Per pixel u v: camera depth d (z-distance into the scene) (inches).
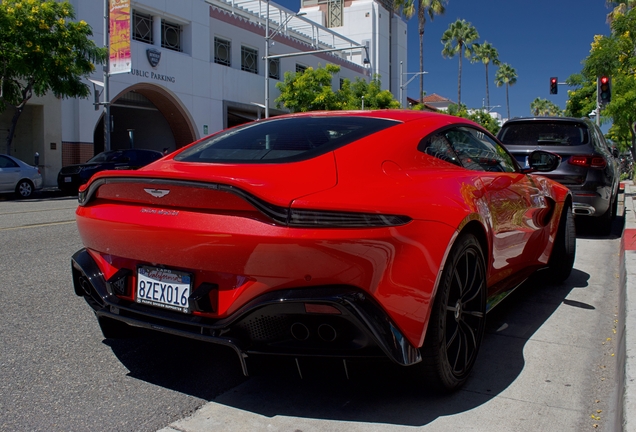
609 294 186.5
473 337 114.7
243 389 113.1
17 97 690.8
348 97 1350.9
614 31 664.4
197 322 96.9
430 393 109.3
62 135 850.8
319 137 114.0
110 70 789.9
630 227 277.6
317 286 89.7
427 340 99.7
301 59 1386.6
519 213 143.9
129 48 764.6
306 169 100.0
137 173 100.4
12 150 840.9
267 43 1069.8
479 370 122.0
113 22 777.6
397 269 93.0
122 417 101.4
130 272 107.7
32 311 163.6
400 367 103.3
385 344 89.4
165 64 999.0
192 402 107.5
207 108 1098.1
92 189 110.8
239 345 93.6
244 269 91.4
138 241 101.0
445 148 126.5
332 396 109.1
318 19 1983.3
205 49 1088.2
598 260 244.1
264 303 90.0
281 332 94.3
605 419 99.6
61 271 215.0
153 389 113.4
